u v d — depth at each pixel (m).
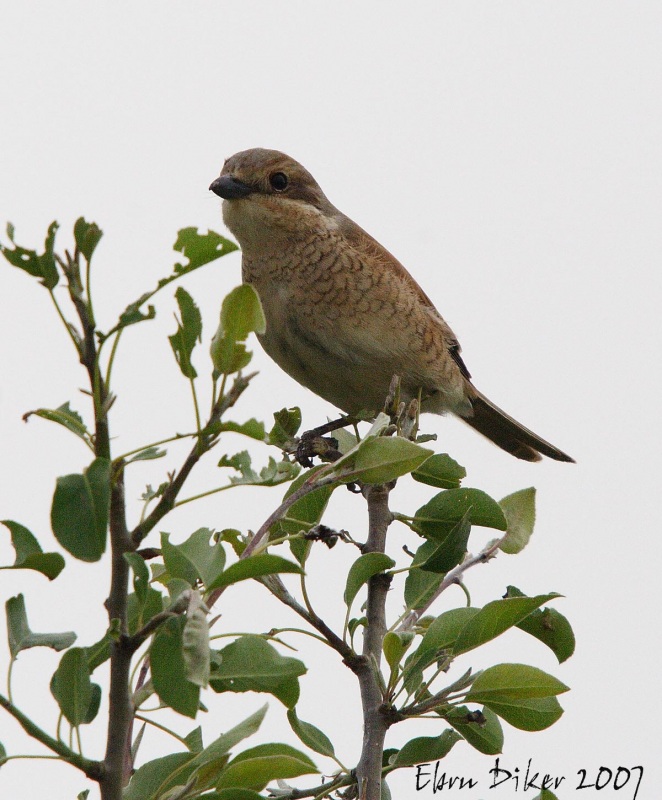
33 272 3.46
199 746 4.56
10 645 3.85
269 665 4.30
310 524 5.62
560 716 5.14
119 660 3.63
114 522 3.64
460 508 5.89
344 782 5.38
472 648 5.05
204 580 3.87
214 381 3.68
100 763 3.66
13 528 3.85
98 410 3.54
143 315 3.52
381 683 5.19
